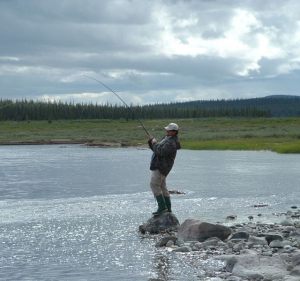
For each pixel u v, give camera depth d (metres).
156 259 11.45
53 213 17.97
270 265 10.30
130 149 69.12
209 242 12.73
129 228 15.23
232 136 84.25
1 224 15.78
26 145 85.31
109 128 125.56
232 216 16.89
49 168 37.78
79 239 13.66
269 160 45.28
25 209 18.88
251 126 116.94
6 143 88.25
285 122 136.12
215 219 16.69
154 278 9.97
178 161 44.72
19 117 170.38
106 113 180.38
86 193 23.58
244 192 24.05
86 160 46.72
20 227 15.30
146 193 23.53
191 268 10.63
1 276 10.21
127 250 12.38
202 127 114.94
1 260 11.46
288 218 16.86
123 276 10.15
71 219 16.73
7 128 129.12
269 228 14.73
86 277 10.13
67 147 76.31
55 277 10.14
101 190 24.69
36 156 53.41
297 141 70.94
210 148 64.25
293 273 9.64
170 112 193.75
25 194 23.30
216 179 29.94
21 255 11.91
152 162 14.84
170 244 12.87
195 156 51.59
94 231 14.75
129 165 40.44
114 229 15.06
